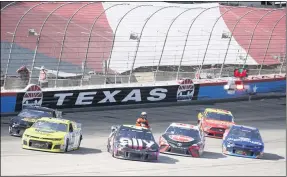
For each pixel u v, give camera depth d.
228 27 143.25
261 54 140.25
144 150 54.81
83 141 68.56
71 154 56.12
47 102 93.94
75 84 101.56
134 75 113.06
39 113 69.69
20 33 112.62
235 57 137.12
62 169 45.69
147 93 108.81
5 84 91.50
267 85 128.50
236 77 123.50
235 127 67.75
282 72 136.12
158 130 82.38
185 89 114.38
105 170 46.62
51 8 123.25
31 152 54.44
